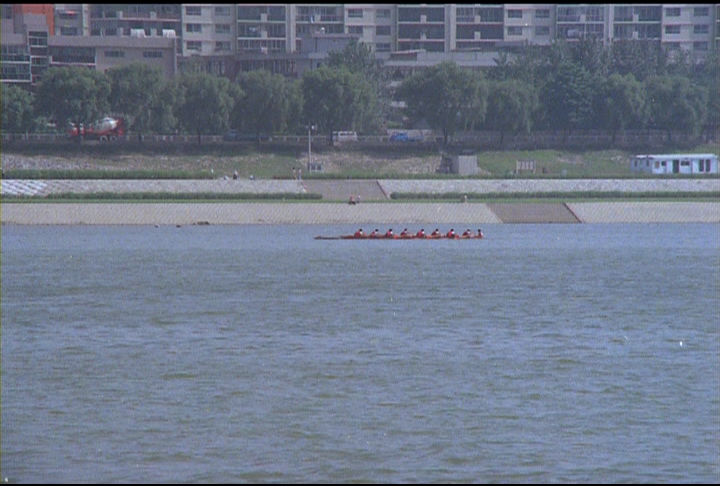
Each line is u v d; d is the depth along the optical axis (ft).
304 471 591.78
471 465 600.80
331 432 654.12
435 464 602.03
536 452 620.49
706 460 608.60
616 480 580.30
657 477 584.40
